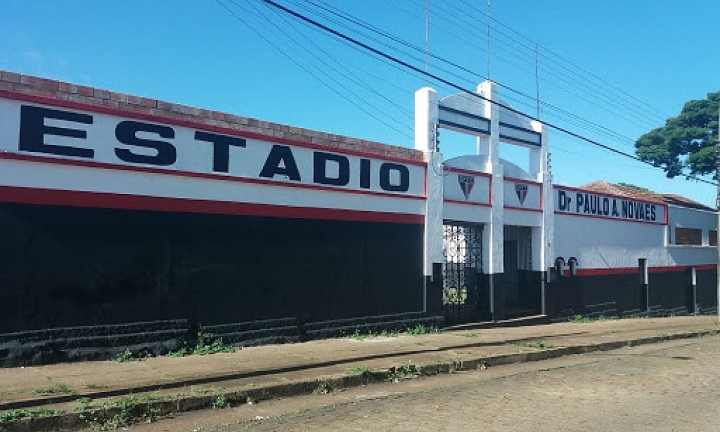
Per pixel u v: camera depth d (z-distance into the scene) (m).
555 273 19.03
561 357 12.46
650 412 7.38
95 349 9.34
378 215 13.68
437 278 14.84
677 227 25.58
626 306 22.20
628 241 22.47
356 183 13.24
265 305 11.59
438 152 15.07
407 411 7.27
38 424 6.00
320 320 12.52
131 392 7.27
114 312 9.66
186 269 10.51
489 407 7.56
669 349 14.13
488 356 11.02
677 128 30.00
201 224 10.71
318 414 7.06
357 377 8.84
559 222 19.31
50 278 9.03
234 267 11.13
